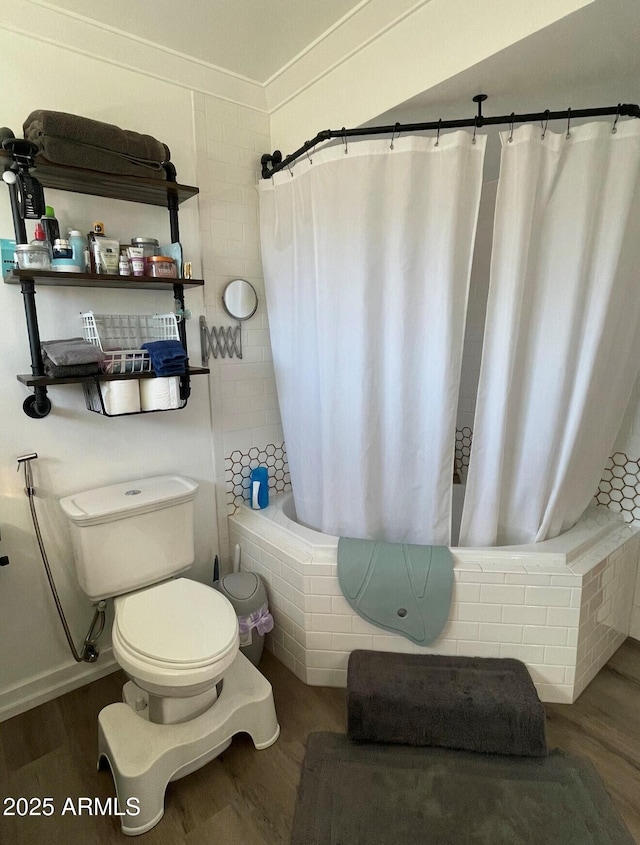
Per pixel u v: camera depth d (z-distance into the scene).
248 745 1.60
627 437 1.96
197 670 1.33
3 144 1.33
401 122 1.78
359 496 1.85
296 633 1.86
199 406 2.06
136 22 1.61
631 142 1.42
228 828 1.34
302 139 2.00
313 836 1.30
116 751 1.37
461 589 1.67
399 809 1.36
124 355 1.63
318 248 1.76
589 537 1.82
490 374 1.66
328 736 1.62
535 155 1.47
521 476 1.77
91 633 1.78
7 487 1.64
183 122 1.87
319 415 1.94
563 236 1.53
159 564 1.80
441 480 1.75
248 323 2.17
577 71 1.46
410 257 1.62
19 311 1.58
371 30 1.63
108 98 1.69
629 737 1.60
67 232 1.64
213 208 1.99
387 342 1.73
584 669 1.77
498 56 1.37
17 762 1.54
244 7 1.55
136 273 1.64
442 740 1.54
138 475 1.93
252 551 2.05
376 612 1.71
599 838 1.28
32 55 1.53
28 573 1.71
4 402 1.59
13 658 1.72
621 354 1.69
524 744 1.50
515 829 1.30
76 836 1.32
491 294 1.60
